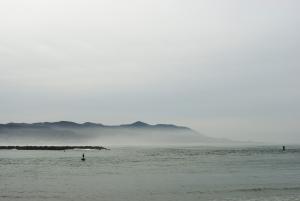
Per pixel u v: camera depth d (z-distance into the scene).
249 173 64.50
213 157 124.44
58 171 71.12
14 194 41.78
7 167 81.31
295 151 183.75
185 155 141.25
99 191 44.34
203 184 49.97
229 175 61.38
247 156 130.88
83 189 45.94
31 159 112.69
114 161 103.62
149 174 64.50
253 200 38.16
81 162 98.88
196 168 76.56
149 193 42.81
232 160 105.44
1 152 167.88
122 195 41.59
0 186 48.38
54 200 38.50
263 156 130.25
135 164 90.69
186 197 40.16
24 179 56.84
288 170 69.94
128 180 55.34
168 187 47.34
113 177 59.59
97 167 81.19
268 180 53.84
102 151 190.00
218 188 46.03
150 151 190.25
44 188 46.56
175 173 65.94
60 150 197.50
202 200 38.41
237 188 45.88
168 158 119.38
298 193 41.97
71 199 39.12
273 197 39.66
